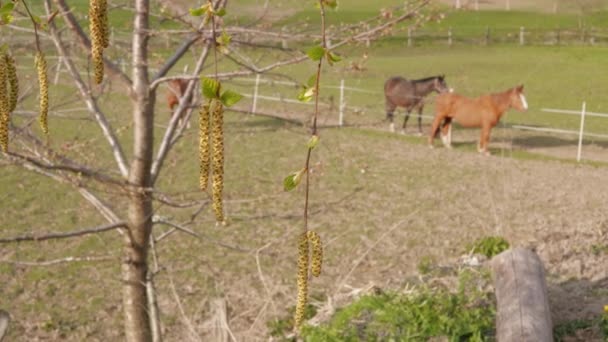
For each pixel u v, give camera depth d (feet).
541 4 198.08
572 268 40.78
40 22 10.92
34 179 64.28
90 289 43.50
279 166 70.03
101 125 28.96
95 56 8.88
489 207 57.93
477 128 90.74
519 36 165.37
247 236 50.80
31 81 32.30
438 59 140.87
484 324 31.24
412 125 91.71
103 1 8.86
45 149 26.61
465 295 33.94
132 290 28.35
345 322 32.12
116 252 48.37
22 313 40.75
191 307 40.24
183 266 45.60
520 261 31.91
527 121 92.79
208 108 9.20
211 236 50.65
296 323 9.50
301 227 52.75
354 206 57.93
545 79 120.88
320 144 78.28
